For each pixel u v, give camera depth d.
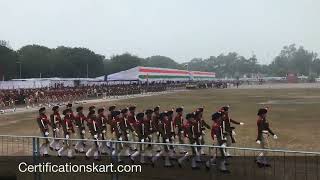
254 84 163.62
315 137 23.08
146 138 17.22
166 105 50.84
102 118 19.05
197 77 143.62
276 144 20.91
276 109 42.28
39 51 136.75
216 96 71.88
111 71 173.25
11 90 62.47
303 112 38.50
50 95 57.78
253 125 29.30
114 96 74.38
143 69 92.00
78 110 19.72
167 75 109.62
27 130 29.59
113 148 12.07
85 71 149.12
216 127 15.68
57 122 20.00
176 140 17.84
